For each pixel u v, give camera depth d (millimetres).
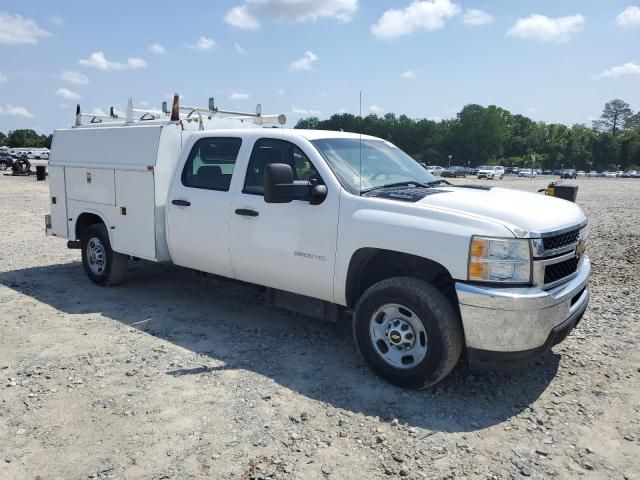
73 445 3402
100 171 6676
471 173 89375
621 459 3352
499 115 144875
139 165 6098
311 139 4941
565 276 4230
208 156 5656
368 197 4457
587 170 149000
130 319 5789
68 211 7328
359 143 5301
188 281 7387
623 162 147875
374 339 4340
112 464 3211
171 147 6066
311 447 3414
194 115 6625
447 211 4062
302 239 4723
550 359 4840
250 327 5594
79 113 7512
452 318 3971
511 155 156625
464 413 3879
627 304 6566
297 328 5586
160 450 3352
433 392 4184
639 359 4859
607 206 21828
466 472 3199
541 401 4070
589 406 4000
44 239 10836
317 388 4223
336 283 4566
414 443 3490
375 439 3516
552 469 3242
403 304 4113
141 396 4035
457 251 3867
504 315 3742
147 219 6109
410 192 4574
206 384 4250
